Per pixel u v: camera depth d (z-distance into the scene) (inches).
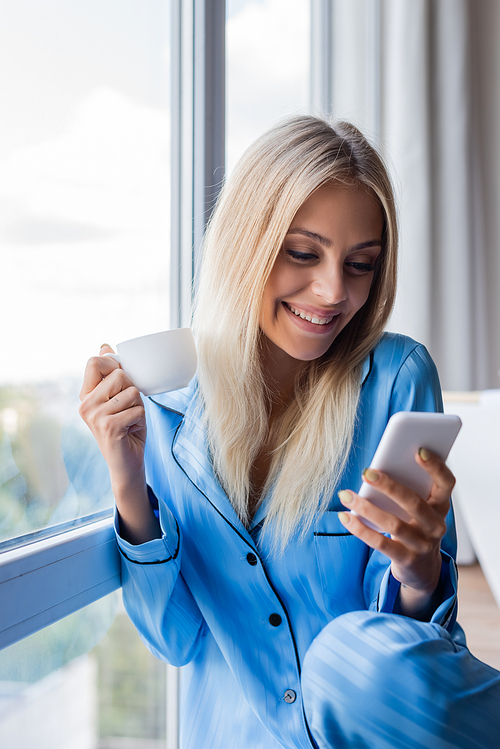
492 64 117.4
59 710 35.8
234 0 60.2
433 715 25.7
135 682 45.2
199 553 35.8
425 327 107.7
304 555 34.4
